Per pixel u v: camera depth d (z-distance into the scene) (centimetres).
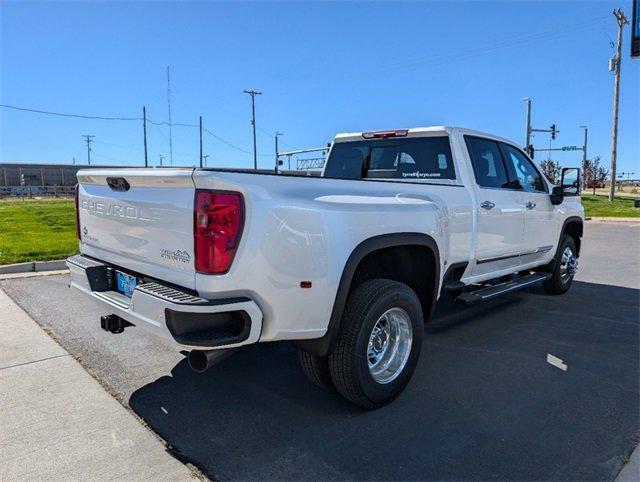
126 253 336
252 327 280
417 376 407
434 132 491
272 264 281
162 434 315
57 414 338
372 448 301
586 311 607
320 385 354
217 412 344
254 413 343
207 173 270
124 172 319
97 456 290
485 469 280
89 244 389
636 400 366
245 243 273
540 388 386
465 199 449
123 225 334
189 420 333
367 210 330
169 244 295
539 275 626
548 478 272
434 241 390
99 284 364
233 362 434
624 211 2603
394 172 527
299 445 304
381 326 354
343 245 309
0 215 1747
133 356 439
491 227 491
